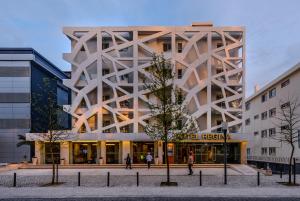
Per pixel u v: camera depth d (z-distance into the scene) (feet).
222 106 131.03
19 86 156.66
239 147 124.88
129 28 129.18
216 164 116.16
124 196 47.96
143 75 128.88
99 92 128.16
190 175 82.79
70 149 126.41
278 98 151.23
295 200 44.96
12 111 155.43
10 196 48.34
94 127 131.75
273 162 149.38
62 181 70.54
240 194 49.26
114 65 128.26
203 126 128.88
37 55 167.94
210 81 126.41
